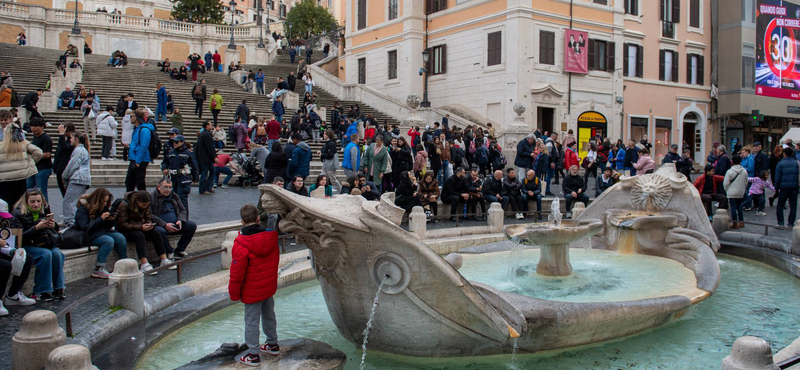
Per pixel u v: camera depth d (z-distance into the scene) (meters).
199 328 6.50
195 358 5.57
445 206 14.58
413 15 32.44
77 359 4.14
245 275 5.06
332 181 14.35
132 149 11.50
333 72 41.28
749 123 37.66
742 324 6.85
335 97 33.66
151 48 48.56
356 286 5.48
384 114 30.61
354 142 14.41
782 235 11.66
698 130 36.25
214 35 50.47
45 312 4.84
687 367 5.57
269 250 5.10
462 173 14.24
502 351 5.66
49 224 6.71
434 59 32.50
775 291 8.42
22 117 18.95
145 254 8.23
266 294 5.11
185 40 50.00
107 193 7.97
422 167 15.59
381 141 14.13
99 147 18.67
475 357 5.62
